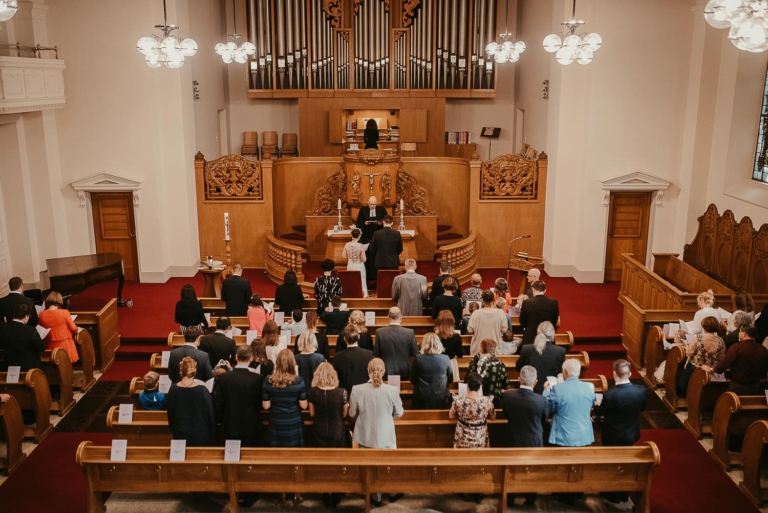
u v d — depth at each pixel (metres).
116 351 11.97
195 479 6.97
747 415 8.33
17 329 9.30
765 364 8.66
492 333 9.09
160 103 14.95
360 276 12.48
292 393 7.05
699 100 14.30
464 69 20.52
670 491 8.01
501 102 21.42
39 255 14.79
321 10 19.97
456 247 15.00
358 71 20.50
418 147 21.11
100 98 14.59
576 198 15.57
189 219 15.66
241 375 7.10
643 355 11.48
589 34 11.26
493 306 9.55
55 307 10.18
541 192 16.27
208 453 6.87
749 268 12.59
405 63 20.47
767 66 13.44
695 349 9.33
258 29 20.03
